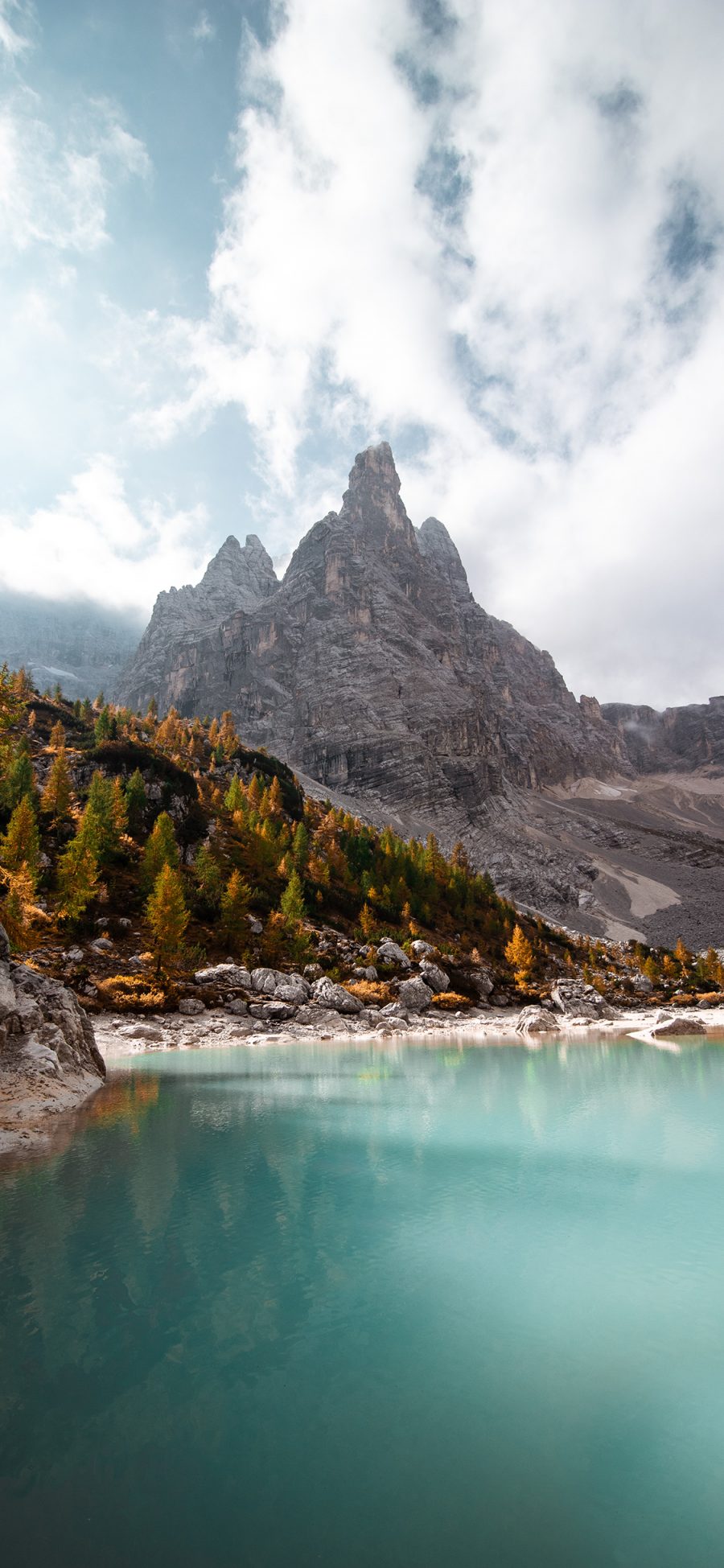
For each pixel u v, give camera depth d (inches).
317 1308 452.8
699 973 5610.2
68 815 3978.8
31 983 1414.9
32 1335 412.2
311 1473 301.0
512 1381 375.6
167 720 7534.5
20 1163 791.7
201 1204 653.9
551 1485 299.9
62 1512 275.6
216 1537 265.1
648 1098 1259.8
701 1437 332.8
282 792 6727.4
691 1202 676.7
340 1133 964.0
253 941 3506.4
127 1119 1047.0
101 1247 544.7
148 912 2822.3
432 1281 498.3
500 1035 2758.4
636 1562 258.2
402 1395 361.4
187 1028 2352.4
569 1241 576.1
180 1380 367.6
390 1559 254.8
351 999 2965.1
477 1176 758.5
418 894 5334.6
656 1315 454.6
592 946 6820.9
